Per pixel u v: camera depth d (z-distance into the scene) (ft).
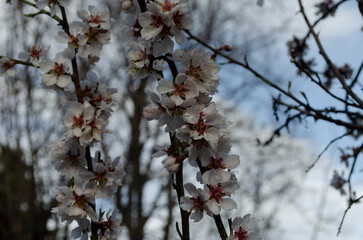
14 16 10.41
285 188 15.88
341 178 4.62
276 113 3.98
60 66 3.12
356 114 3.76
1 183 11.57
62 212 2.90
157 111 2.68
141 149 13.52
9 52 10.20
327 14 4.11
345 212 3.47
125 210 13.14
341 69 4.48
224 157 2.65
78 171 3.05
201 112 2.62
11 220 11.36
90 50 3.10
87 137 2.95
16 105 10.64
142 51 2.81
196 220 2.64
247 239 2.64
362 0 3.60
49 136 10.82
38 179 11.02
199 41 3.97
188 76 2.61
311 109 3.75
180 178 2.65
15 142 10.87
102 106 3.09
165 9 2.70
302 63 4.49
